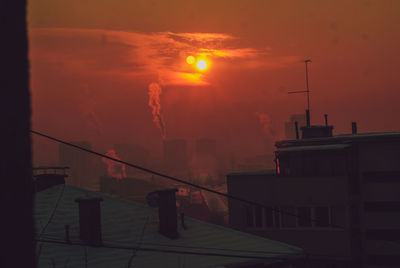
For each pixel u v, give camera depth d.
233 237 30.31
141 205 33.31
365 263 52.38
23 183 2.96
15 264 2.90
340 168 51.56
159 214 29.27
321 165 52.16
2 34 2.87
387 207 54.12
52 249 24.11
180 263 24.73
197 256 26.17
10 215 2.89
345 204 51.06
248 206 55.88
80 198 26.28
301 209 52.94
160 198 29.25
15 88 2.92
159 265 24.19
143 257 25.09
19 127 2.94
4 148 2.88
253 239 30.47
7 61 2.89
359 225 53.75
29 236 2.97
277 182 53.59
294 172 53.12
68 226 25.38
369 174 55.06
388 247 52.31
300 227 52.81
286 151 53.41
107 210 31.58
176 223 29.27
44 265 21.98
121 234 28.00
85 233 25.88
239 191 56.31
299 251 28.41
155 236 28.44
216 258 26.06
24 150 2.96
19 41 2.95
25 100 2.98
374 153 55.22
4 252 2.87
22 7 2.97
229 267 25.17
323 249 51.44
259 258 25.22
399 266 51.22
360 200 54.59
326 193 51.62
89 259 23.80
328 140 57.12
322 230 51.62
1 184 2.86
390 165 54.53
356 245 52.41
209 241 29.06
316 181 52.03
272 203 54.59
